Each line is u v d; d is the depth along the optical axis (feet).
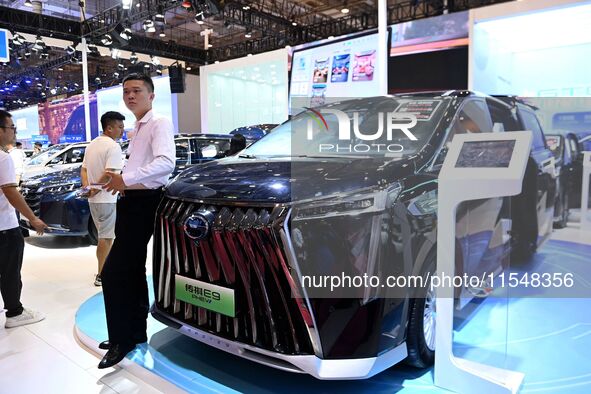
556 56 24.22
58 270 14.73
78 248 18.06
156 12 35.58
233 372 7.58
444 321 6.77
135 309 8.48
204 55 52.47
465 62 26.53
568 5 22.76
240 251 6.31
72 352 8.66
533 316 9.45
